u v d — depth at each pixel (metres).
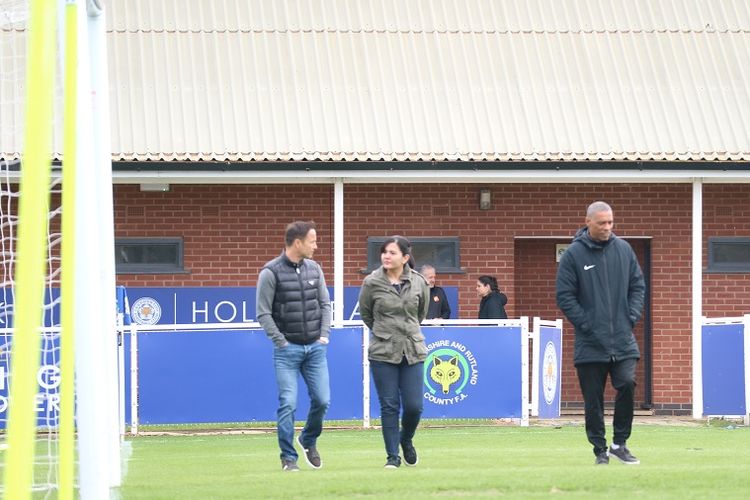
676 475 23.55
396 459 27.39
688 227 49.06
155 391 40.31
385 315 27.23
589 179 47.03
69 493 18.09
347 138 46.47
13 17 24.27
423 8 51.19
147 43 48.84
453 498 20.95
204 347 40.59
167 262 47.78
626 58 50.00
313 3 51.00
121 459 31.56
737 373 42.50
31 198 13.26
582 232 26.47
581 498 20.70
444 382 41.25
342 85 48.47
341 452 33.03
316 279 27.81
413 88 48.56
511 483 22.56
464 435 38.12
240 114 46.97
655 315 48.94
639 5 51.84
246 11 50.50
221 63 48.66
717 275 48.97
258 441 37.56
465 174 46.28
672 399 48.84
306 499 21.39
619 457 26.94
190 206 47.84
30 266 13.19
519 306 49.44
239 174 45.50
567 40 50.50
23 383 13.12
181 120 46.50
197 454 33.19
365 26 50.41
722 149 46.78
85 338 20.55
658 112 48.19
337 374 41.19
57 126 39.59
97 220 22.17
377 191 48.38
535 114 47.97
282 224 48.19
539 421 43.75
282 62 48.94
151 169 45.12
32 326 13.17
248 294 47.78
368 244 48.25
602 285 26.06
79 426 20.69
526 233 48.72
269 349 40.81
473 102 48.28
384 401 27.31
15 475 13.08
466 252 48.53
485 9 51.41
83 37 20.31
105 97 24.41
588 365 26.38
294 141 46.16
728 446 33.53
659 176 46.62
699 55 50.22
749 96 48.97
